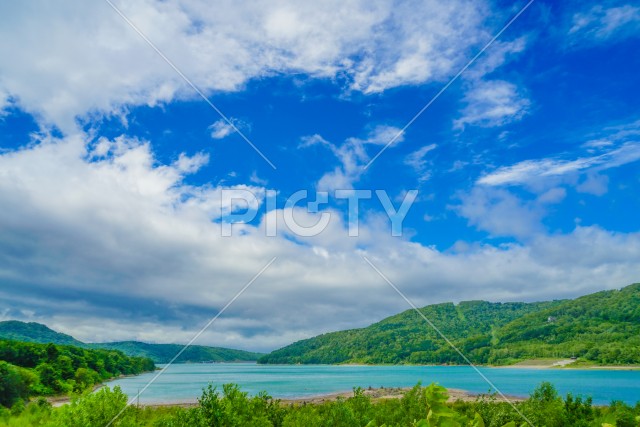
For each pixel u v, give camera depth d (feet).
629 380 394.93
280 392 368.07
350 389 393.70
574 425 80.84
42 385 269.64
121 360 465.88
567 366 426.51
